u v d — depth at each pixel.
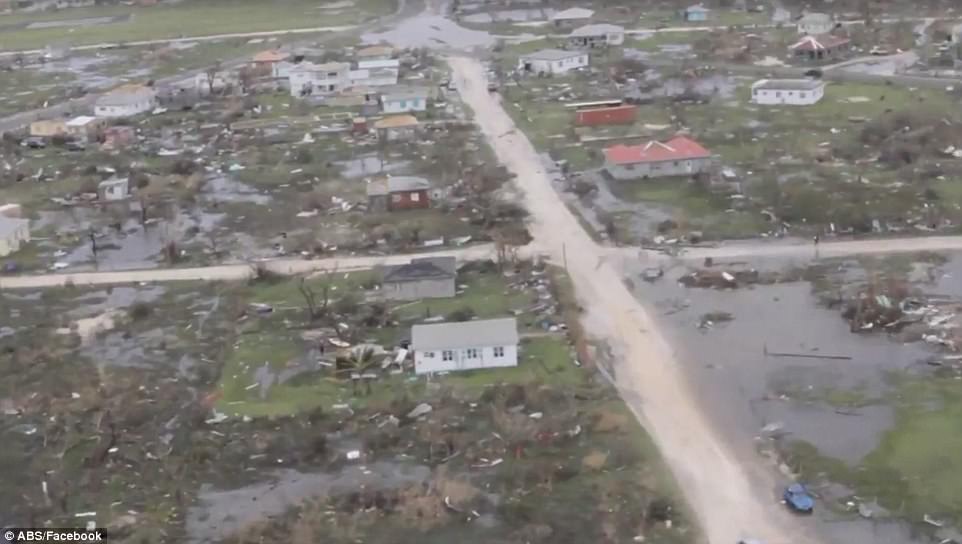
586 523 44.19
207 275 74.00
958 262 69.88
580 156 98.12
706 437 50.81
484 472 48.28
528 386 55.00
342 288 69.81
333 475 48.69
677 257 73.44
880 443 49.47
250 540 43.78
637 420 52.44
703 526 43.84
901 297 64.31
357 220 83.44
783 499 45.44
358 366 58.00
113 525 45.22
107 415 54.47
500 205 84.56
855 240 74.94
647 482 47.03
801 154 93.88
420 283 67.69
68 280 74.12
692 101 116.12
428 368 57.62
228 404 55.56
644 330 62.66
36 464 50.53
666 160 90.00
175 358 61.38
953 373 55.47
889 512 44.25
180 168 99.44
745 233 77.06
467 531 44.03
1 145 110.69
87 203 91.06
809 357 58.38
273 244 79.31
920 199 80.81
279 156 102.56
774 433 50.88
